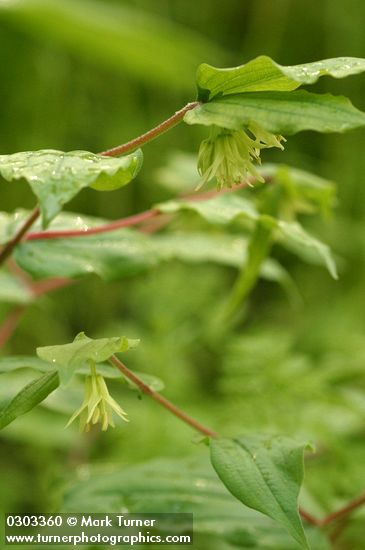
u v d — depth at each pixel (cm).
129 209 153
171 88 153
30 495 100
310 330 136
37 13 113
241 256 78
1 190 144
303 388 83
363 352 98
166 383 104
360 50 166
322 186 75
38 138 150
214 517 66
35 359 60
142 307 125
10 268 78
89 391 58
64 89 150
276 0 167
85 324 147
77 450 101
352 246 148
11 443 115
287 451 58
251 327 137
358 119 54
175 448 93
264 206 75
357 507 66
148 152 153
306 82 54
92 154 54
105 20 116
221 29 171
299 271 156
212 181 87
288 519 56
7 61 146
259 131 58
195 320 116
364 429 89
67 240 69
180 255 76
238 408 85
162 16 160
